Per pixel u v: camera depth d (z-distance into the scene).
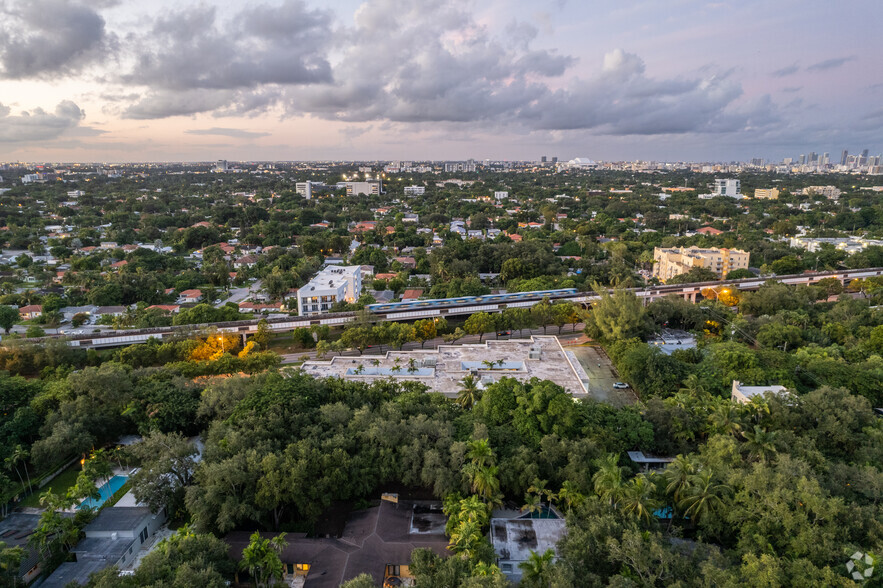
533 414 107.44
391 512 92.12
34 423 114.50
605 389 153.50
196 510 85.31
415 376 139.75
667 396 135.62
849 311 187.25
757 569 64.50
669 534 82.75
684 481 84.81
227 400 118.94
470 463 93.06
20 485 103.38
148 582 68.44
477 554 73.94
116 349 171.12
